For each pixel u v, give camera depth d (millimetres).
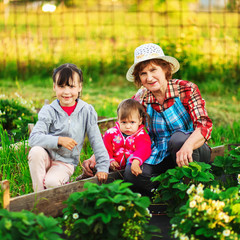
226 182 3740
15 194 3412
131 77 3814
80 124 3471
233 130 5879
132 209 2586
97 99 8242
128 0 15141
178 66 3598
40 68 10609
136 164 3389
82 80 3496
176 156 3264
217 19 13281
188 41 9961
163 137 3615
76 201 2566
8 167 3748
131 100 3625
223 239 2510
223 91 9109
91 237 2539
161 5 14391
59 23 13500
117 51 11352
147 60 3443
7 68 10586
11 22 13617
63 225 2914
